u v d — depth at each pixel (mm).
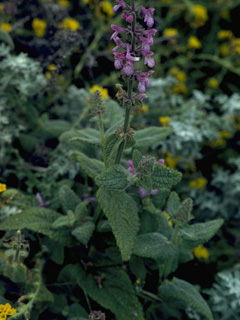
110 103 442
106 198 352
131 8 297
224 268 559
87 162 379
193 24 780
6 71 557
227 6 792
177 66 765
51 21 587
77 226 413
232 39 779
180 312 475
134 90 651
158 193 406
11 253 372
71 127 582
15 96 571
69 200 429
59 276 431
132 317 392
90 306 428
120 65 304
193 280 522
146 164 324
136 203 396
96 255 433
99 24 694
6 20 627
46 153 554
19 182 543
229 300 490
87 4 700
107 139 335
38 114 614
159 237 391
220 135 679
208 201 626
